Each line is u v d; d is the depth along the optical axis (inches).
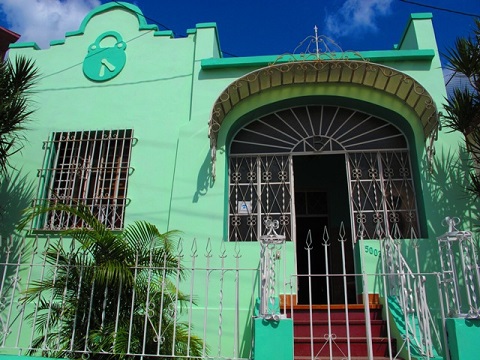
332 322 222.5
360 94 282.5
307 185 383.2
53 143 297.6
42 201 282.8
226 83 293.3
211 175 272.1
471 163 261.0
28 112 278.7
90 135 297.0
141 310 187.6
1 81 251.4
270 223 181.6
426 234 253.8
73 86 309.3
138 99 300.4
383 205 269.6
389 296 231.5
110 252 186.7
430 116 254.7
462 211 253.6
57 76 313.0
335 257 370.0
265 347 164.9
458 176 259.6
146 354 172.1
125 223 272.5
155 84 302.5
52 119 303.0
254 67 293.6
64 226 278.1
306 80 277.4
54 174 290.2
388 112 283.3
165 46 310.8
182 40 310.8
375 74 265.1
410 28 307.0
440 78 281.1
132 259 191.0
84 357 176.6
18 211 283.1
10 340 247.6
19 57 287.1
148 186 279.0
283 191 279.4
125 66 309.4
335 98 287.7
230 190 282.0
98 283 185.3
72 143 295.6
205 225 263.4
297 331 224.2
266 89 284.8
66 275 187.2
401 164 278.7
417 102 263.0
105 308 184.9
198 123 285.4
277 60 283.1
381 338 209.9
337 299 363.6
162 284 179.3
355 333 220.4
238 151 291.1
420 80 281.7
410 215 266.7
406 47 317.1
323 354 211.8
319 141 289.7
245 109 287.0
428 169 261.3
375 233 266.4
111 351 172.4
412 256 245.8
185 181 273.7
